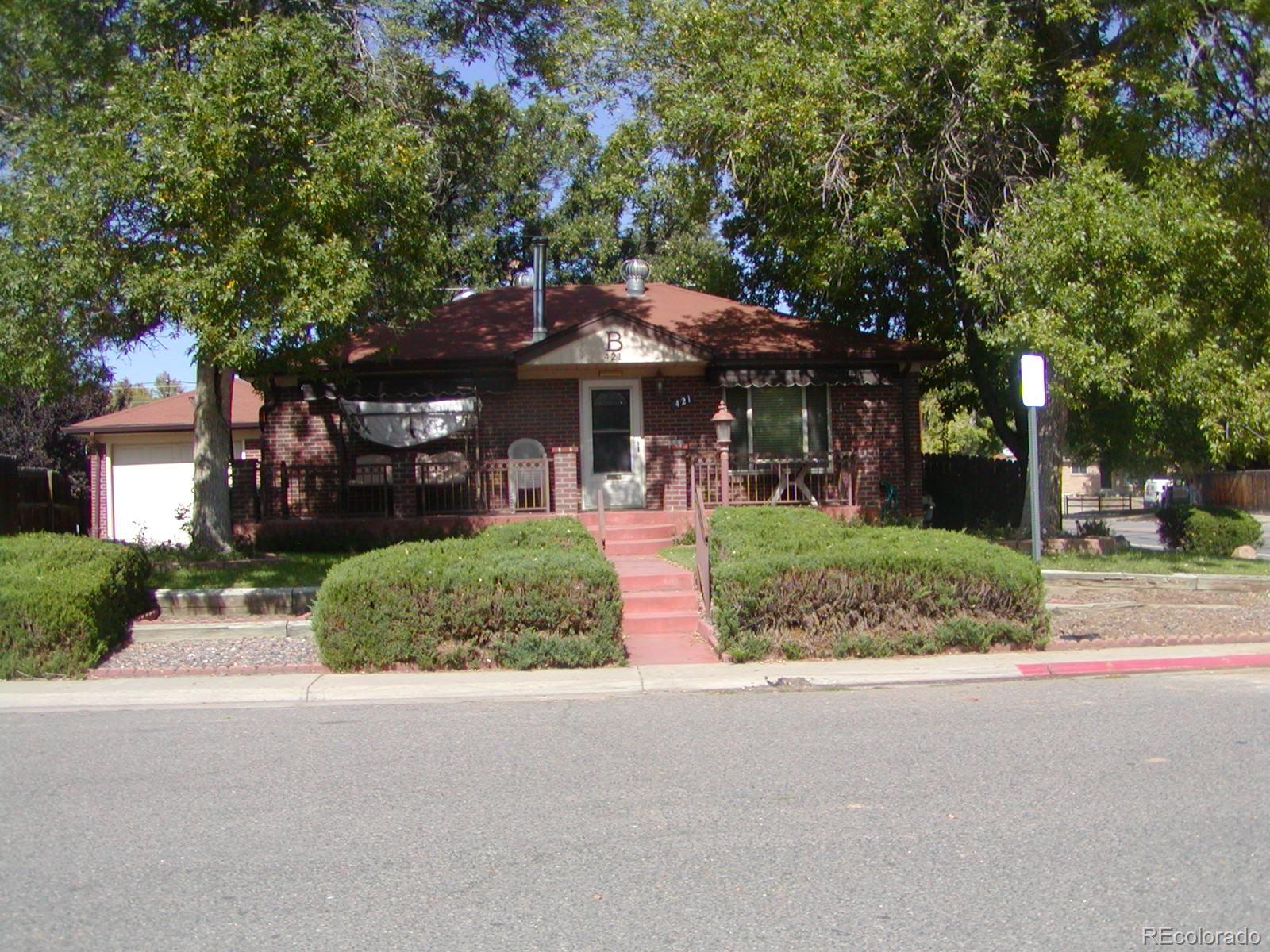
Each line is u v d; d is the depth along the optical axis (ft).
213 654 39.75
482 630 37.60
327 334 42.27
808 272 61.72
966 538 41.86
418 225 45.75
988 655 37.88
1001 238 51.13
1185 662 36.42
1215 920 15.71
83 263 39.65
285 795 22.81
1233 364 49.90
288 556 56.39
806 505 62.95
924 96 52.60
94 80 47.78
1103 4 54.39
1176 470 140.67
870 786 22.48
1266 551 79.77
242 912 16.63
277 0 51.29
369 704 33.12
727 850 18.84
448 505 62.23
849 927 15.65
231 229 40.68
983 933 15.40
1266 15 51.70
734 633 37.96
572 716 30.53
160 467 81.61
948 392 84.43
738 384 64.54
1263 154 54.44
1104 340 47.57
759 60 52.13
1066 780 22.65
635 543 56.18
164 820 21.20
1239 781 22.33
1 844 19.93
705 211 59.77
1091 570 52.70
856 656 37.91
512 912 16.43
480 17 57.88
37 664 37.01
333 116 43.11
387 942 15.51
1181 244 47.16
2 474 64.18
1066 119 54.44
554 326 69.56
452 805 21.81
